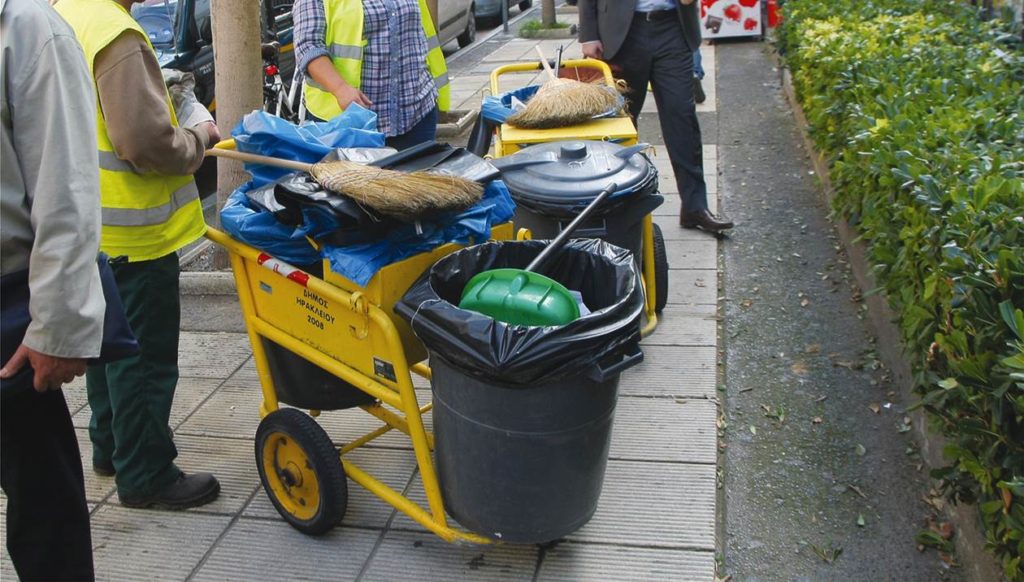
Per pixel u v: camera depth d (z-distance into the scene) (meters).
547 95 4.52
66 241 2.12
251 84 5.32
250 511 3.43
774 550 3.14
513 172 3.91
